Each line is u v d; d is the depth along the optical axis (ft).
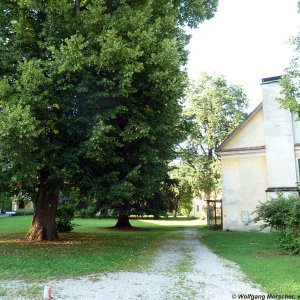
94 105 40.60
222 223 82.48
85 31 41.96
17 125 32.81
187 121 61.57
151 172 49.26
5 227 82.53
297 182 69.62
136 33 39.93
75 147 41.96
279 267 32.73
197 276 29.55
